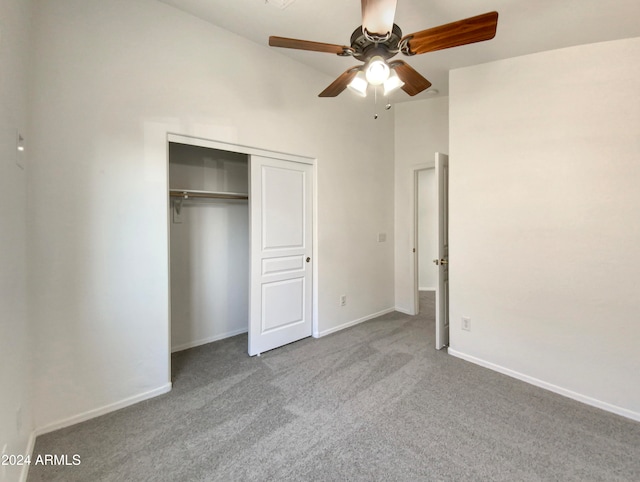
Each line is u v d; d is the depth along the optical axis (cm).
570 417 207
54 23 188
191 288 322
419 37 165
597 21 204
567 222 233
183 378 258
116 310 215
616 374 214
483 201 276
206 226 331
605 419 206
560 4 196
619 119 212
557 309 238
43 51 185
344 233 375
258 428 195
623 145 211
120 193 214
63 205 193
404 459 169
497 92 266
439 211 313
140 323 225
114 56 209
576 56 227
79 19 196
